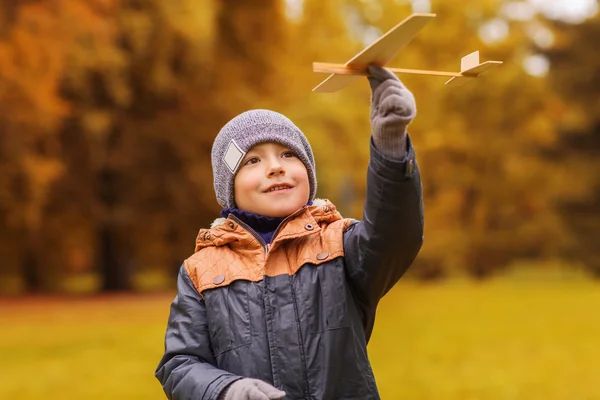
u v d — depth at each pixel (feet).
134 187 66.90
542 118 95.86
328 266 6.72
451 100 93.15
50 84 52.95
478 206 96.99
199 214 68.64
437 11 94.17
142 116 66.33
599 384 24.39
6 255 68.33
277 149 7.12
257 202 6.99
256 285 6.70
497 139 94.43
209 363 6.71
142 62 63.05
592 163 109.40
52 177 55.93
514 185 95.66
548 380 25.05
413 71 6.01
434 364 28.17
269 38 71.20
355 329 6.63
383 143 6.05
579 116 105.50
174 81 64.49
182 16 62.03
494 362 28.76
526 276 108.27
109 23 59.41
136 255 74.95
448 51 93.66
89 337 36.09
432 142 90.99
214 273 6.88
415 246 6.34
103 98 63.36
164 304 54.95
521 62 94.79
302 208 6.91
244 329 6.56
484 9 94.02
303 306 6.57
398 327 40.70
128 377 25.35
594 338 36.52
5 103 51.34
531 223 99.71
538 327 41.19
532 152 100.58
